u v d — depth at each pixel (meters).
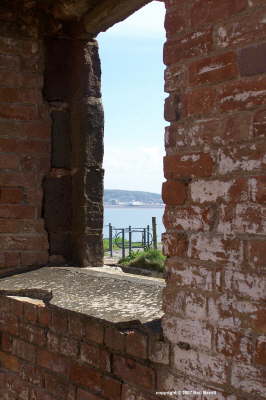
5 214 3.67
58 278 3.41
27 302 3.20
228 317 1.94
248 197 1.87
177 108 2.18
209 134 2.03
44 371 3.06
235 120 1.92
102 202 3.76
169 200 2.21
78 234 3.76
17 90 3.73
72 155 3.88
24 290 3.31
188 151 2.13
